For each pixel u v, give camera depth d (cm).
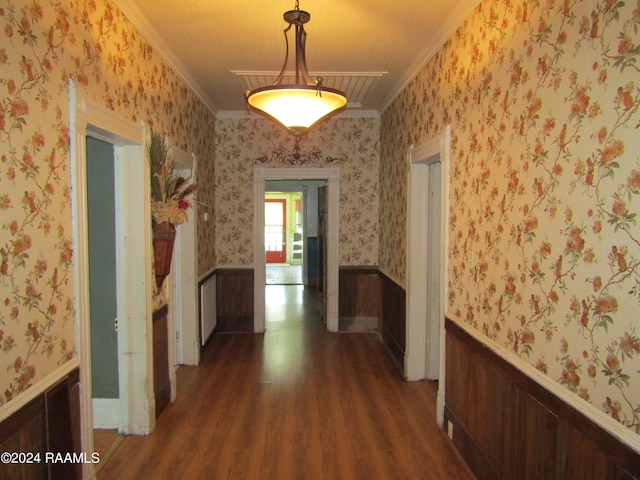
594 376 158
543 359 191
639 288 137
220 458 286
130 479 263
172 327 373
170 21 301
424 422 339
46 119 189
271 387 407
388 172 532
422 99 378
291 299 830
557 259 179
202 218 506
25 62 174
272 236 1359
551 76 182
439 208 413
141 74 302
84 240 219
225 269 597
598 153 155
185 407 363
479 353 257
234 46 347
